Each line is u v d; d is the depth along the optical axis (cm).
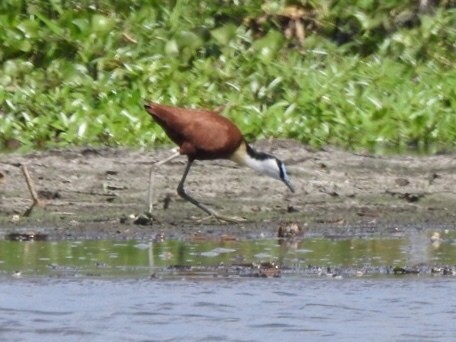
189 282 1038
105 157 1509
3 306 969
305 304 980
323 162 1520
